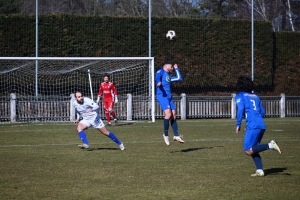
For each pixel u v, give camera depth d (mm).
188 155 20703
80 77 43250
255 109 15617
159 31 45594
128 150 22328
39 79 42000
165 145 24312
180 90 46531
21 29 42406
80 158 19766
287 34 49750
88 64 42125
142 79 44531
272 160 19312
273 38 49344
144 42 45156
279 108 46438
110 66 43000
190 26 46469
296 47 49969
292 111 47031
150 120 41594
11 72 41750
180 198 12836
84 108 22000
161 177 15672
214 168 17391
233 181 15023
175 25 46031
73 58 38000
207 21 46906
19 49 42312
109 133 22141
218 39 47219
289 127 34750
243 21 47938
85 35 43906
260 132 15602
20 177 15688
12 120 39094
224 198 12844
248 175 16031
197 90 46969
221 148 23109
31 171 16766
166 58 45750
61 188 14039
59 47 43281
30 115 39688
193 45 46531
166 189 13906
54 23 43188
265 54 48469
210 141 26109
